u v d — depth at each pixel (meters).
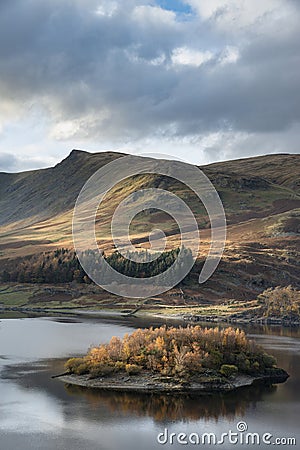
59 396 94.81
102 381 103.94
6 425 79.88
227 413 87.00
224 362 110.81
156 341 112.62
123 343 114.50
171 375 105.12
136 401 92.62
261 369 112.81
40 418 83.12
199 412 87.44
